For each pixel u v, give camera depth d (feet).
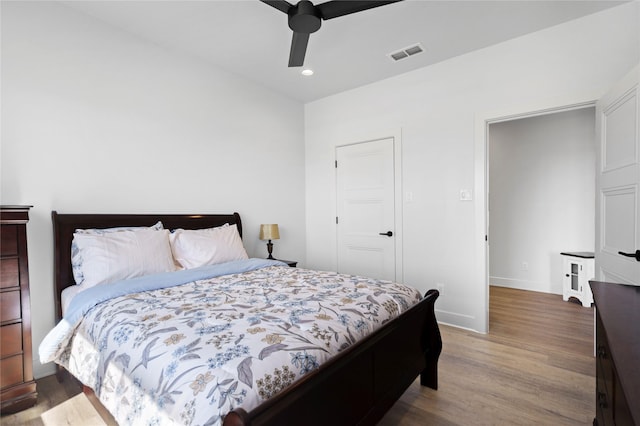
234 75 11.15
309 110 13.93
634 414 1.89
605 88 7.81
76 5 7.41
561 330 9.79
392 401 5.17
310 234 14.03
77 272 7.07
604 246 7.34
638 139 5.97
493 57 9.33
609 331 3.20
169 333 4.07
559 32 8.35
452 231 10.23
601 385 4.12
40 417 5.73
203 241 8.79
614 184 6.85
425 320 6.51
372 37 8.79
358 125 12.35
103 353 4.54
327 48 9.37
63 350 5.76
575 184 13.87
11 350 5.85
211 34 8.65
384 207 11.79
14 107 6.75
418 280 11.00
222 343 3.74
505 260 15.56
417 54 9.80
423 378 6.72
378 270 12.03
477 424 5.52
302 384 3.27
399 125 11.28
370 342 4.47
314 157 13.80
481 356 8.04
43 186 7.13
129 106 8.54
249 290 6.19
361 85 12.14
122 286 6.07
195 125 10.03
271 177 12.52
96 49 7.94
